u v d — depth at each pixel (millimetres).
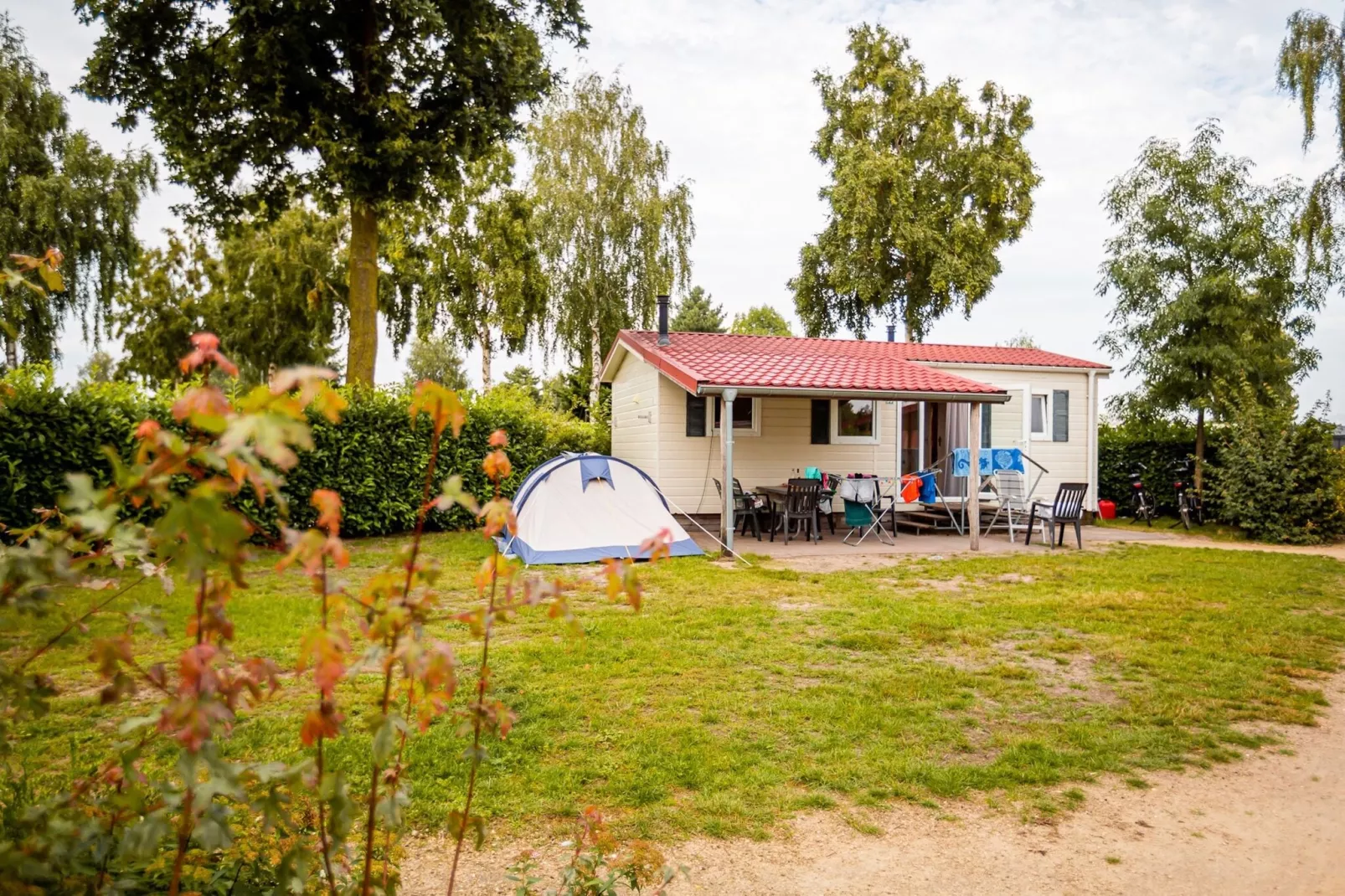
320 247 29719
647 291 26172
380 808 1524
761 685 5328
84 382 10422
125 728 1284
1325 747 4426
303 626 6699
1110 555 11758
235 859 2111
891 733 4516
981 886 3021
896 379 13117
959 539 13742
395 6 13758
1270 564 10930
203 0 13672
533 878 2523
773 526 13391
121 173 24344
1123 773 4062
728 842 3301
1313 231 16359
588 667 5680
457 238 26266
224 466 1098
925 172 26859
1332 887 3057
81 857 1590
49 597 1448
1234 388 15516
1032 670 5797
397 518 13148
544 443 15203
